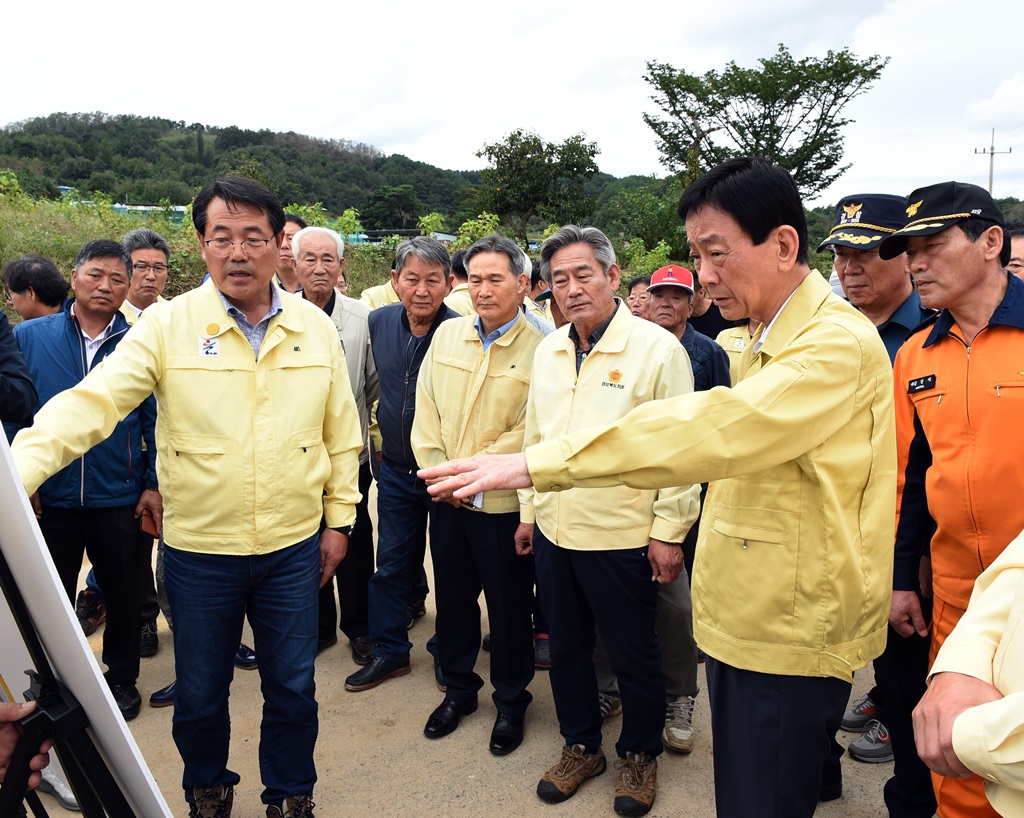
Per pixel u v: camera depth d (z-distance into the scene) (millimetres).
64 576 3070
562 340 2643
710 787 2652
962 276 2033
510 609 2863
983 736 1048
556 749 2908
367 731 3031
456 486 1488
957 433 2080
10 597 1101
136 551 3070
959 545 2084
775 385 1481
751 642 1642
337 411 2471
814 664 1599
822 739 1638
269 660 2340
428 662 3621
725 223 1569
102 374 2031
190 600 2223
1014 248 2979
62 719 1120
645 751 2541
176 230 11539
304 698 2350
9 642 1224
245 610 2371
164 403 2191
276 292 2305
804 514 1580
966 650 1237
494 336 2910
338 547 2520
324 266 3607
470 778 2725
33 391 2729
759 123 29281
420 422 3102
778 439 1471
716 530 1713
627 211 23719
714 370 3367
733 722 1686
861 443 1602
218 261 2117
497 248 2838
